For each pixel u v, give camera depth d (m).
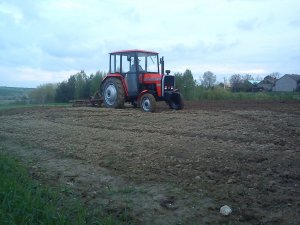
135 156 5.72
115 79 13.91
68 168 5.28
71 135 7.72
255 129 8.05
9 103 26.69
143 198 4.07
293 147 6.06
